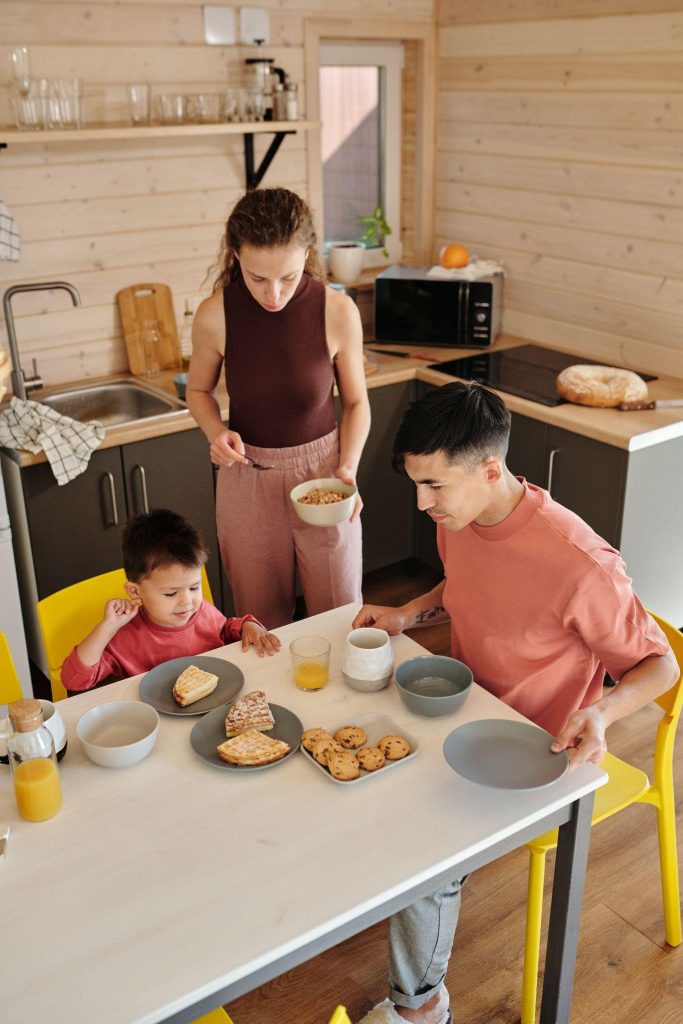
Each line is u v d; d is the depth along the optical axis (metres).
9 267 3.17
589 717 1.52
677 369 3.29
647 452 2.89
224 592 3.33
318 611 2.54
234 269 2.29
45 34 3.02
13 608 2.82
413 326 3.74
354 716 1.70
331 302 2.32
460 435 1.55
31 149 3.09
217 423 2.48
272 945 1.22
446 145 3.95
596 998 2.02
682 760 2.72
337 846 1.39
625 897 2.28
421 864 1.35
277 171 3.66
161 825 1.44
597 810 1.88
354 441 2.46
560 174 3.49
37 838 1.42
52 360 3.34
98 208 3.28
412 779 1.53
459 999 2.03
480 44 3.66
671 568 3.17
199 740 1.62
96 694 1.77
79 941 1.24
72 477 2.80
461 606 1.80
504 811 1.45
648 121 3.13
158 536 1.89
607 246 3.40
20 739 1.45
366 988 2.06
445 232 4.09
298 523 2.45
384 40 3.84
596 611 1.60
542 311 3.73
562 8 3.30
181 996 1.16
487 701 1.72
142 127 3.03
